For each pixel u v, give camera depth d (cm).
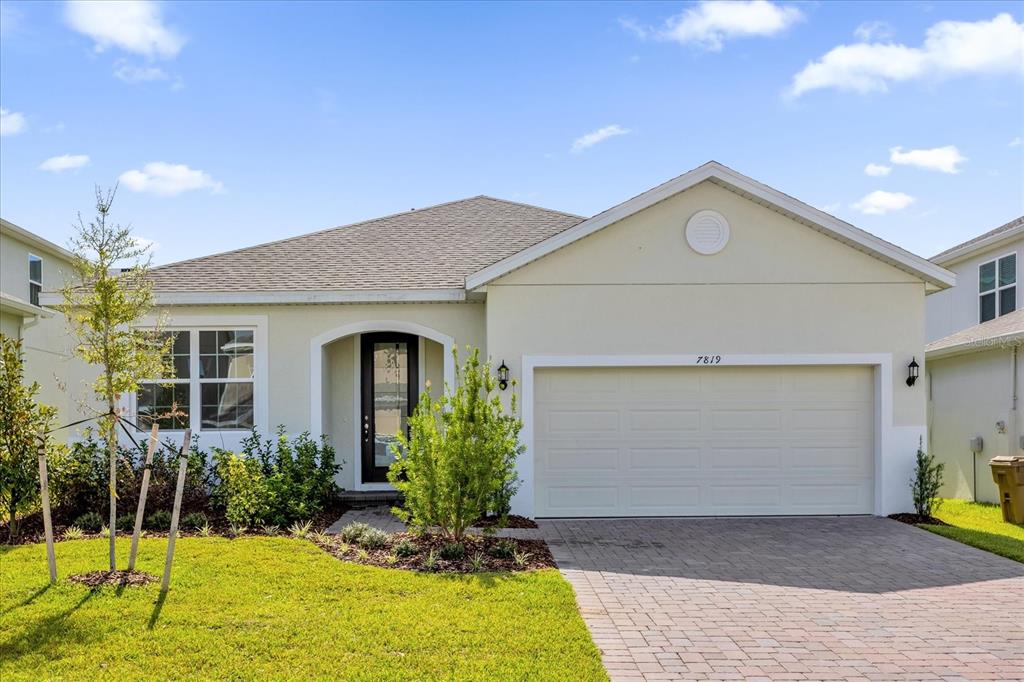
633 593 789
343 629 638
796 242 1241
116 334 791
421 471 958
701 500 1240
